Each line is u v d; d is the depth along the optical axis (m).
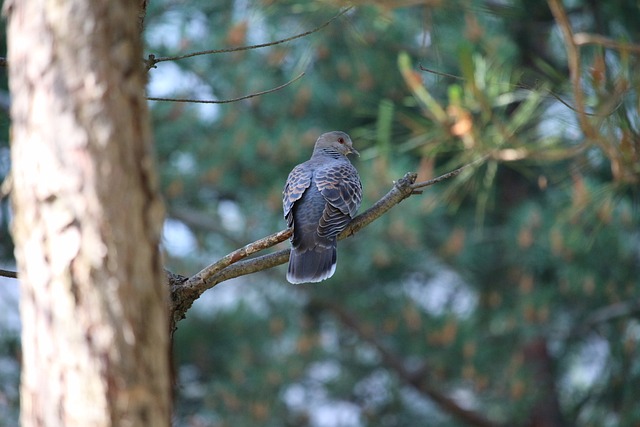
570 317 17.11
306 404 17.38
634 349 16.75
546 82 8.07
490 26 15.38
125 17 3.62
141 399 3.50
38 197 3.60
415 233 15.72
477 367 16.08
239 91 15.93
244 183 16.64
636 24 14.20
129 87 3.59
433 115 8.28
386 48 15.37
